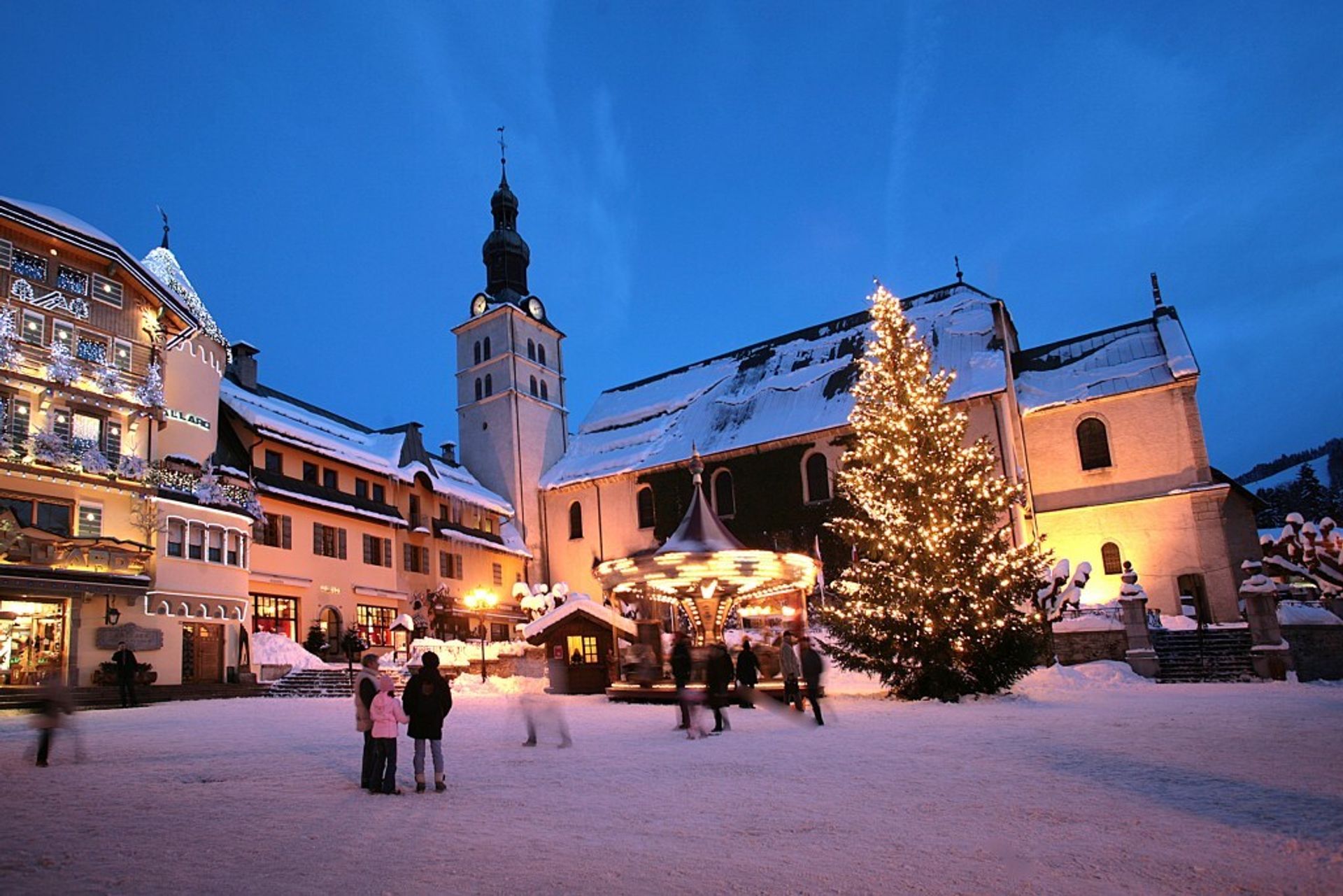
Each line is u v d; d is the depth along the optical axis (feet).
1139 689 86.79
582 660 97.35
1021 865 23.21
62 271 100.89
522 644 132.16
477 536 177.88
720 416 184.03
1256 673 94.99
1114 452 149.07
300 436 138.41
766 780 36.76
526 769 40.57
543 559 194.70
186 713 73.41
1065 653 102.12
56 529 94.32
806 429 164.86
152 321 110.11
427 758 45.52
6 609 93.86
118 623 96.17
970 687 76.48
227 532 111.45
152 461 107.04
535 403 207.92
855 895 20.79
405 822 28.76
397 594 152.05
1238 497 146.10
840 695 83.87
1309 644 95.91
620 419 206.80
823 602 91.40
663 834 26.94
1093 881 21.74
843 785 35.29
